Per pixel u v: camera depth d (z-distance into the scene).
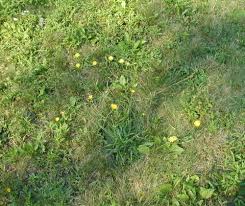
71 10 1.43
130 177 1.01
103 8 1.44
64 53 1.30
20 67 1.26
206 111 1.14
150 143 1.07
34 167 1.05
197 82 1.21
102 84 1.22
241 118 1.13
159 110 1.15
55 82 1.22
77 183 1.01
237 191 0.98
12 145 1.09
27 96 1.18
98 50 1.30
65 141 1.09
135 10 1.43
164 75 1.23
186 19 1.41
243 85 1.21
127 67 1.25
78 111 1.15
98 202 0.97
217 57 1.29
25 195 0.99
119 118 1.13
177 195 0.97
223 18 1.41
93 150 1.07
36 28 1.37
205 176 1.02
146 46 1.32
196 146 1.07
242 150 1.06
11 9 1.42
